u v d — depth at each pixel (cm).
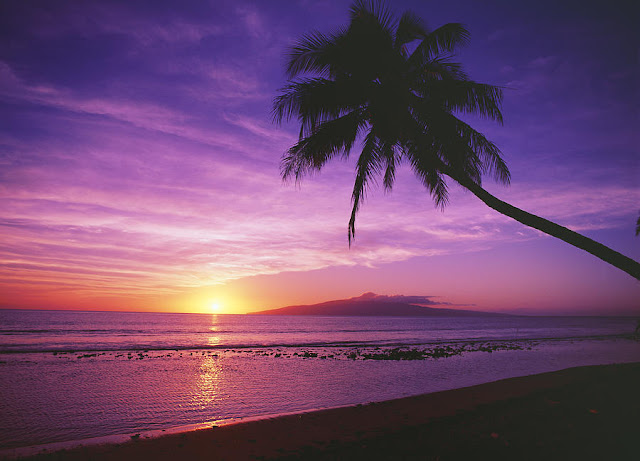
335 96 916
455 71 1016
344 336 5944
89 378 1653
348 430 732
